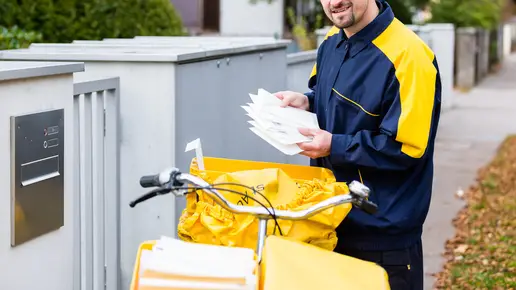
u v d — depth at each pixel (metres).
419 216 4.06
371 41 3.99
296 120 4.03
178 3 22.30
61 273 4.16
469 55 25.20
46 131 3.93
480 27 28.16
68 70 4.05
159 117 4.94
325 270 3.13
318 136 3.92
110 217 4.98
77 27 8.41
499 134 15.69
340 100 4.05
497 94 23.38
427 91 3.89
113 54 4.95
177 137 4.95
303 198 3.65
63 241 4.16
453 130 16.14
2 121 3.65
